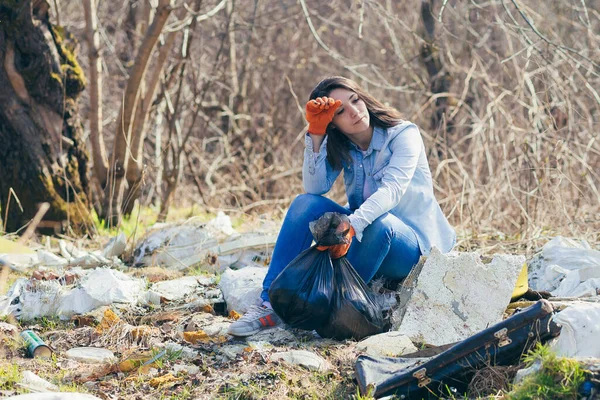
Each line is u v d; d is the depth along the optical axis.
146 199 10.84
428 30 9.79
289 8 12.57
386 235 3.76
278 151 10.98
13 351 3.72
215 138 11.14
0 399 2.82
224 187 10.72
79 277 4.65
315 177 4.02
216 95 12.23
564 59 7.26
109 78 11.97
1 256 5.36
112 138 11.83
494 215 6.77
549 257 4.61
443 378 3.01
